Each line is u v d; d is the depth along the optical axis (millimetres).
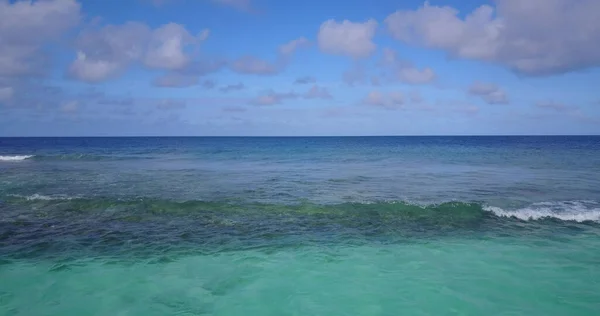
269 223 11789
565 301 6543
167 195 15977
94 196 15547
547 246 9602
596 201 14789
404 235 10695
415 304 6520
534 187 18094
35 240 9969
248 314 6223
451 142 92000
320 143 87812
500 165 28891
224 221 11945
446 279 7582
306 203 14352
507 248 9500
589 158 35000
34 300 6684
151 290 7156
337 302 6645
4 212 12617
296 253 9250
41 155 37719
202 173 23938
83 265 8352
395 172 24547
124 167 27844
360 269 8203
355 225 11633
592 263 8352
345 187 18312
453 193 16609
